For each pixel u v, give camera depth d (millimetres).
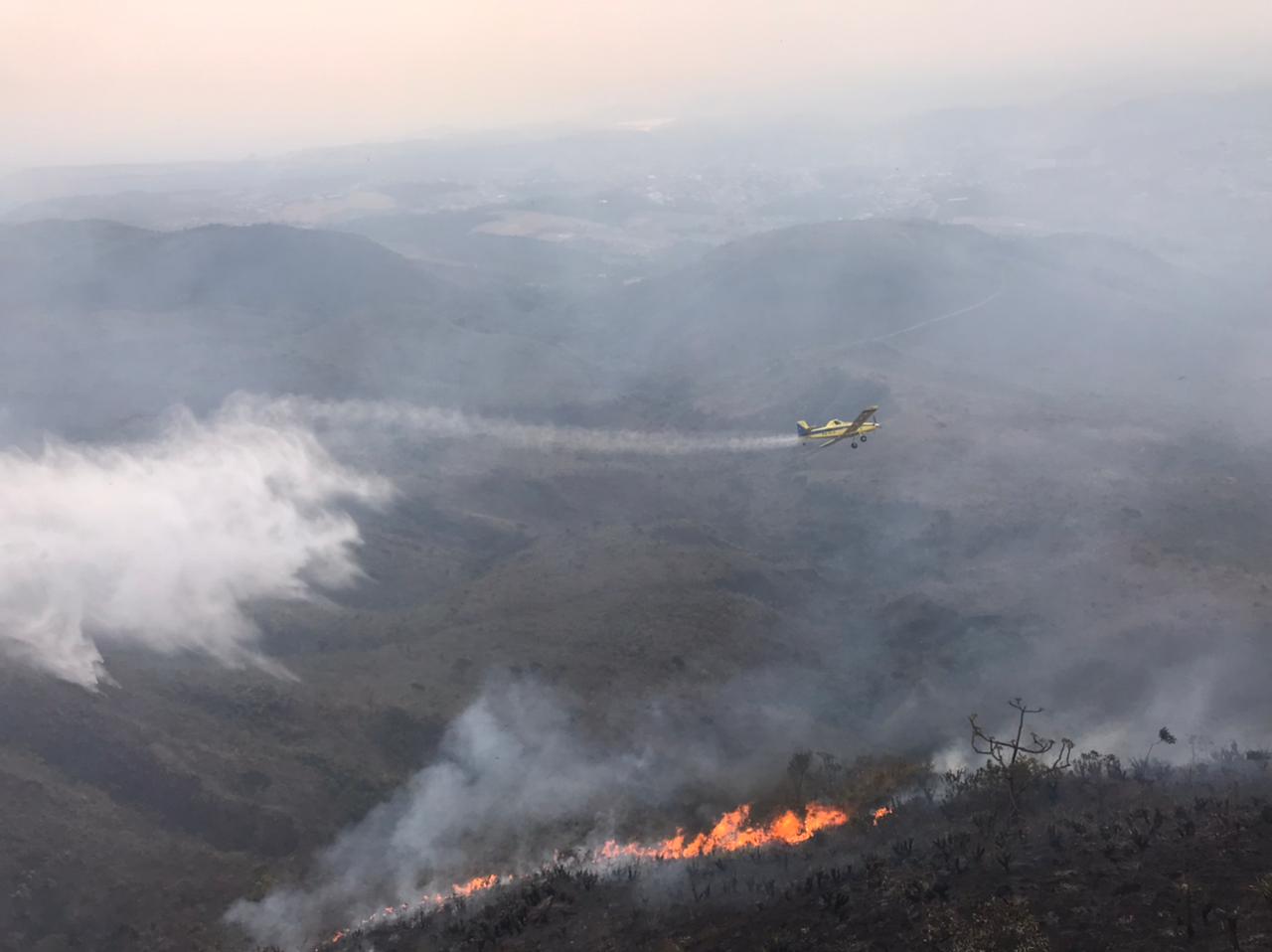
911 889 37594
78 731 71500
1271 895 30781
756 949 36438
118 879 60719
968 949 31531
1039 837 41594
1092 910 33312
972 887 36938
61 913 57750
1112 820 42000
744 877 45875
